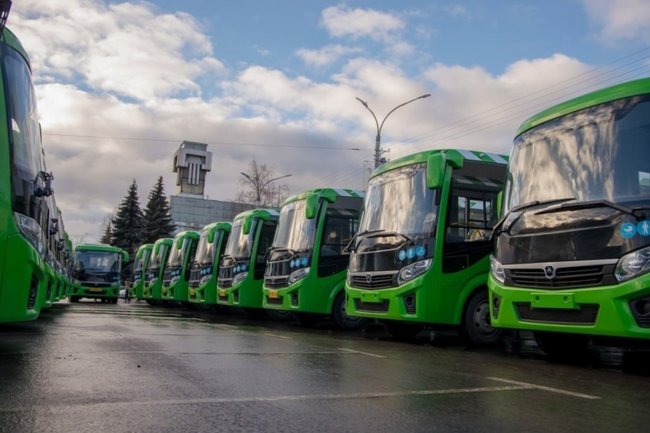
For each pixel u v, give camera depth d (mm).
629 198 6344
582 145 7148
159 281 28469
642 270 6000
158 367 6012
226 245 21125
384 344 9633
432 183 9477
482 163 10406
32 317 6348
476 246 9906
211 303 21078
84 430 3611
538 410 4527
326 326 14992
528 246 7312
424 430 3873
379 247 10391
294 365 6504
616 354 8758
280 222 15461
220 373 5781
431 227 9688
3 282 5852
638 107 6707
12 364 5938
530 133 8062
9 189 5973
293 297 13758
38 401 4320
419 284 9461
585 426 4062
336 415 4195
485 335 9742
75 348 7363
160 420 3896
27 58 6777
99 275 31703
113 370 5715
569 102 7637
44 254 6727
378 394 4977
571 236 6754
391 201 10703
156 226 70125
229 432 3672
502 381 5840
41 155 7164
